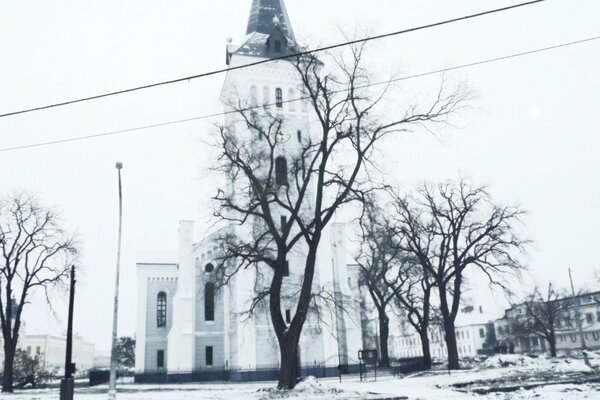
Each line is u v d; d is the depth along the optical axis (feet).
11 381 126.72
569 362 141.38
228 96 172.24
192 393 95.45
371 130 89.97
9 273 133.59
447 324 134.62
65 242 139.54
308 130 163.02
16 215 136.15
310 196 152.87
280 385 85.97
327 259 158.10
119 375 194.18
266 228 124.16
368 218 92.94
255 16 180.04
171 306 182.19
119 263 79.71
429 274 147.74
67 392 51.93
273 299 89.97
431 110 88.89
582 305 322.55
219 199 95.40
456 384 89.81
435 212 137.08
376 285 182.70
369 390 81.05
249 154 98.78
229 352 158.10
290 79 168.55
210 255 169.07
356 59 89.25
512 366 143.02
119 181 83.61
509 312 369.71
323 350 149.07
